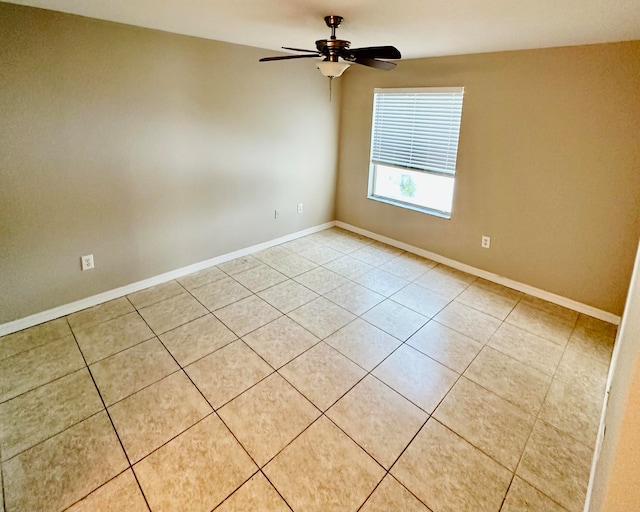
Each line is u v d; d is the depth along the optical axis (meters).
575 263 3.11
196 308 3.09
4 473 1.67
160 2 2.10
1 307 2.62
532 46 2.85
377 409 2.09
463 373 2.40
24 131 2.48
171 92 3.14
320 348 2.61
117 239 3.12
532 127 3.10
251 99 3.73
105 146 2.87
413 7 1.96
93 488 1.62
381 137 4.34
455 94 3.55
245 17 2.38
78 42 2.56
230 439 1.87
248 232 4.18
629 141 2.66
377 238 4.75
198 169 3.52
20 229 2.60
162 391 2.18
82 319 2.89
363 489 1.64
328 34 2.77
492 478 1.71
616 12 1.88
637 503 0.61
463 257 3.89
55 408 2.04
